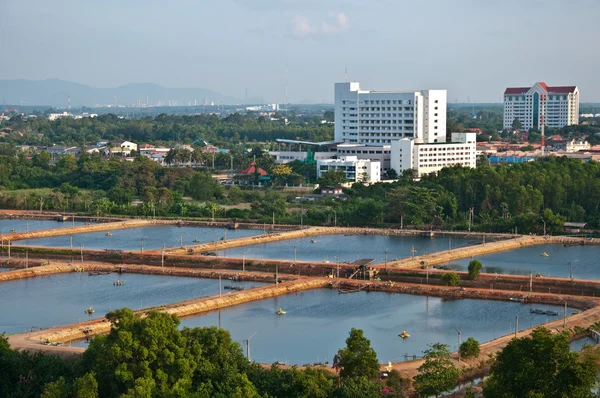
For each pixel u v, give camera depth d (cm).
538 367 19338
